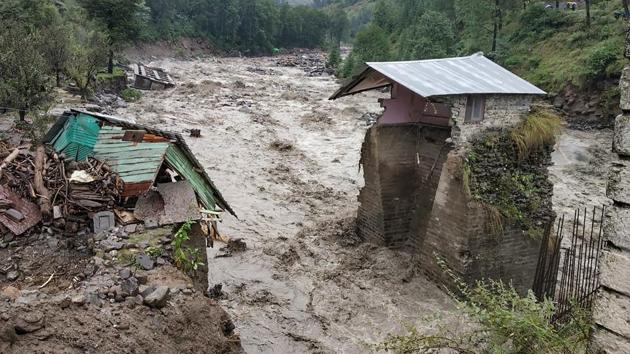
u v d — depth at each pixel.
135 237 9.80
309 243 19.75
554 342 6.58
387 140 18.48
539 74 43.94
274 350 13.27
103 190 10.65
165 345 7.57
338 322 14.71
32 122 20.42
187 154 12.16
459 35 59.28
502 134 16.09
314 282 16.80
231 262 17.91
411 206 18.98
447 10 63.59
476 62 18.53
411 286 16.53
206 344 8.22
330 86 59.31
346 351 13.41
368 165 19.14
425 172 18.36
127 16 47.88
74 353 6.59
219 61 86.75
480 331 7.51
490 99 15.77
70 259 9.34
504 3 53.62
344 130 37.81
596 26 44.84
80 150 12.14
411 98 18.53
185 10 96.62
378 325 14.61
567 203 24.80
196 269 10.34
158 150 11.37
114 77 44.66
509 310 7.71
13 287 7.88
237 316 14.55
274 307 15.26
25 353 6.29
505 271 15.88
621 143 4.33
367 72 17.84
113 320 7.42
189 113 40.50
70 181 10.66
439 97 15.02
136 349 7.11
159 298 8.08
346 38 131.12
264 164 29.55
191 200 10.77
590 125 37.72
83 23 45.00
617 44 38.41
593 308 4.68
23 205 10.23
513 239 15.80
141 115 37.62
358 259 18.22
